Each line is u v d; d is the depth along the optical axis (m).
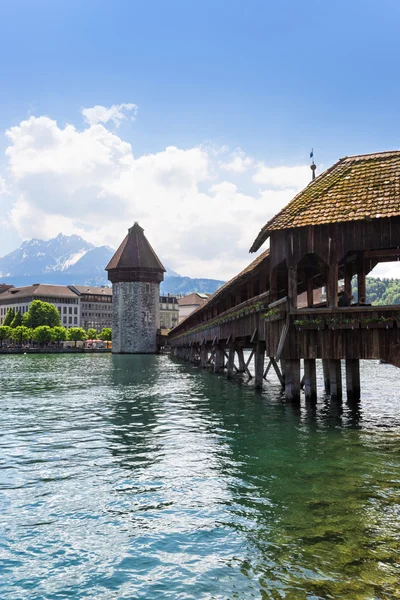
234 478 9.64
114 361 66.50
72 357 84.25
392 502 8.15
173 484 9.37
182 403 21.16
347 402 19.78
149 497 8.69
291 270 15.75
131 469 10.48
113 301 96.25
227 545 6.71
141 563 6.33
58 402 22.27
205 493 8.80
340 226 15.12
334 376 18.94
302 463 10.66
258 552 6.47
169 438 13.63
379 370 44.31
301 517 7.57
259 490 8.89
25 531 7.35
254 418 16.61
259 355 24.69
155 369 46.50
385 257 18.97
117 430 15.02
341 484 9.13
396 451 11.70
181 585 5.77
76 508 8.23
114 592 5.69
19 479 9.90
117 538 7.06
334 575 5.83
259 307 19.45
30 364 60.09
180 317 159.75
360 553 6.35
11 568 6.29
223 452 11.81
